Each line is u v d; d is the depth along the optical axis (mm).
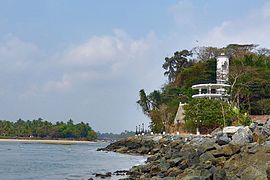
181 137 69500
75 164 56344
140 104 136375
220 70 112625
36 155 81688
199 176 22531
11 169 48812
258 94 102812
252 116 90875
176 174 28641
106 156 75125
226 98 94375
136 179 30766
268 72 108812
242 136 37438
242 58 128375
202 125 83812
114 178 35656
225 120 79312
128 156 72375
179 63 154625
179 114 99000
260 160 24031
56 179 37469
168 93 133500
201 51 153500
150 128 124500
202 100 85000
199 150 32531
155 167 33906
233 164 25234
